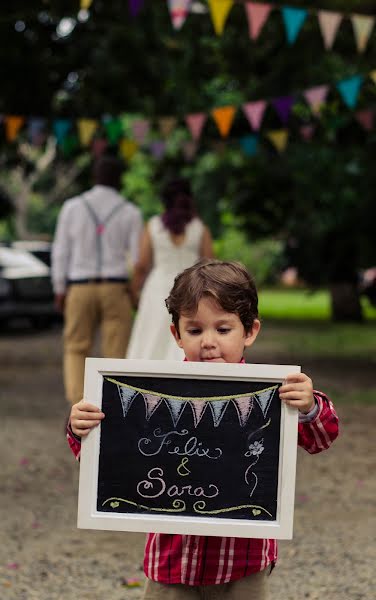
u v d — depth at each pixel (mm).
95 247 7840
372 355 15609
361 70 14914
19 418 9047
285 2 15266
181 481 2768
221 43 16516
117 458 2779
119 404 2789
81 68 16609
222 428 2768
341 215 16219
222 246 40281
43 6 14547
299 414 2760
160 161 24672
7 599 4180
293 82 15844
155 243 7320
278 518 2730
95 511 2771
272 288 52469
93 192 7988
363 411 9711
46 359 14609
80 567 4660
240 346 2758
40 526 5355
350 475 6734
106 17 16281
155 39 16781
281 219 19219
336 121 14992
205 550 2744
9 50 15773
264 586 2787
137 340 7250
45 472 6707
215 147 17656
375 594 4285
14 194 43469
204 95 17406
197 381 2771
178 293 2736
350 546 5016
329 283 20281
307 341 18188
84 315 7852
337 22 8359
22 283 19391
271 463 2752
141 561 4781
